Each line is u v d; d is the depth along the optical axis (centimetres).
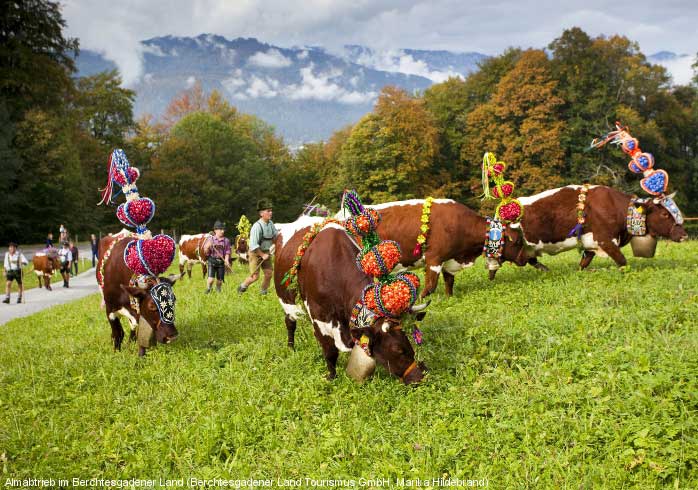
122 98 7062
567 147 5322
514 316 823
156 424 616
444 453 497
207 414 620
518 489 436
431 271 1038
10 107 4956
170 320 829
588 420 505
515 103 5372
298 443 555
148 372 776
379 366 677
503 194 1042
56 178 5269
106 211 6444
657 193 1077
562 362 620
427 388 611
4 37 5231
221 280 1446
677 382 529
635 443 456
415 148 5678
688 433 462
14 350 1016
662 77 5666
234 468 516
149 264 838
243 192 7000
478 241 1044
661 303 781
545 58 5481
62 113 5662
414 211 1048
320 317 667
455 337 762
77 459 567
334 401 620
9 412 677
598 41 5612
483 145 5722
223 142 7088
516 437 511
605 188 1116
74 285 2484
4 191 4897
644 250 1100
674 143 5547
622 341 657
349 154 5850
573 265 1250
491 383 605
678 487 414
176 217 6631
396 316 583
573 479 439
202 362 796
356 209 629
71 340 1026
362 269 626
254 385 679
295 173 7788
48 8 5409
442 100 6725
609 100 5306
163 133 8244
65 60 5541
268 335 906
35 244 5291
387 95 5744
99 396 704
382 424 562
